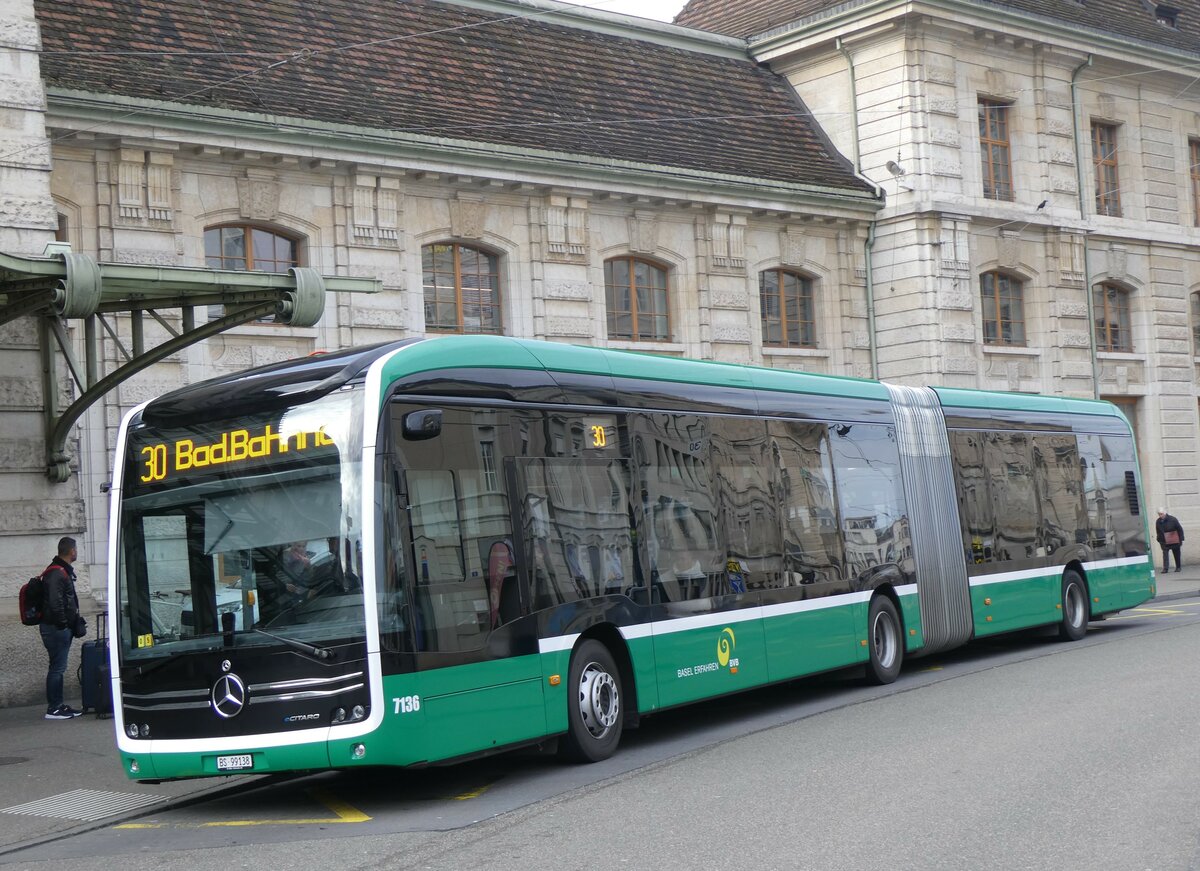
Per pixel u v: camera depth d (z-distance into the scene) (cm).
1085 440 2167
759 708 1507
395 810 1012
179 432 1052
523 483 1120
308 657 973
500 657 1063
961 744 1133
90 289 1359
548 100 2722
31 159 1734
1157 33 3797
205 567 1019
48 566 1653
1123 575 2203
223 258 2184
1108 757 1044
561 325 2581
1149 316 3728
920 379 3119
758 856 779
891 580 1661
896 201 3159
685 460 1330
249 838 940
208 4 2341
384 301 2330
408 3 2702
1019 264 3381
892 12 3130
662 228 2777
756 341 2930
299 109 2230
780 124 3219
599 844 832
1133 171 3709
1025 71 3438
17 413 1745
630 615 1218
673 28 3212
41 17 2091
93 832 1018
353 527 978
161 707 1013
